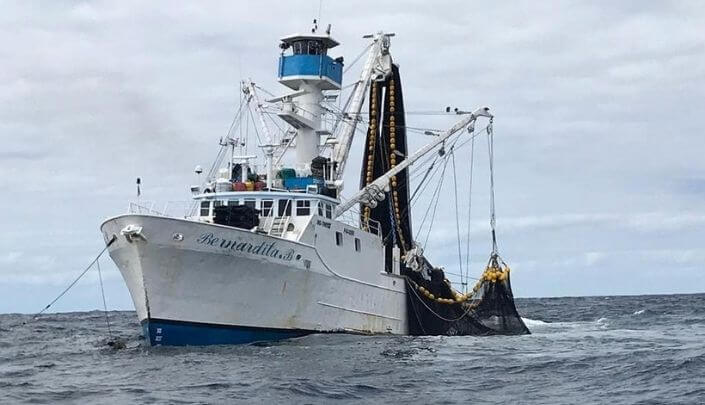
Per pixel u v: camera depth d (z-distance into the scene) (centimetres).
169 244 3731
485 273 5494
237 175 4569
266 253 3988
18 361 3994
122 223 3744
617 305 12650
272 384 2925
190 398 2700
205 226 3747
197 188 4525
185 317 3888
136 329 6925
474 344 4556
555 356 3909
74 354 4225
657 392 2881
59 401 2720
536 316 9350
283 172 4653
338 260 4488
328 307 4438
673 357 3719
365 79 5350
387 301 4969
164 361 3538
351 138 5334
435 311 5297
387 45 5375
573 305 13325
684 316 8612
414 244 5425
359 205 5153
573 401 2734
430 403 2684
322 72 4872
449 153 5466
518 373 3344
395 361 3659
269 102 4712
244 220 4084
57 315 12712
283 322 4200
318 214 4353
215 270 3862
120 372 3312
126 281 3938
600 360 3694
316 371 3284
